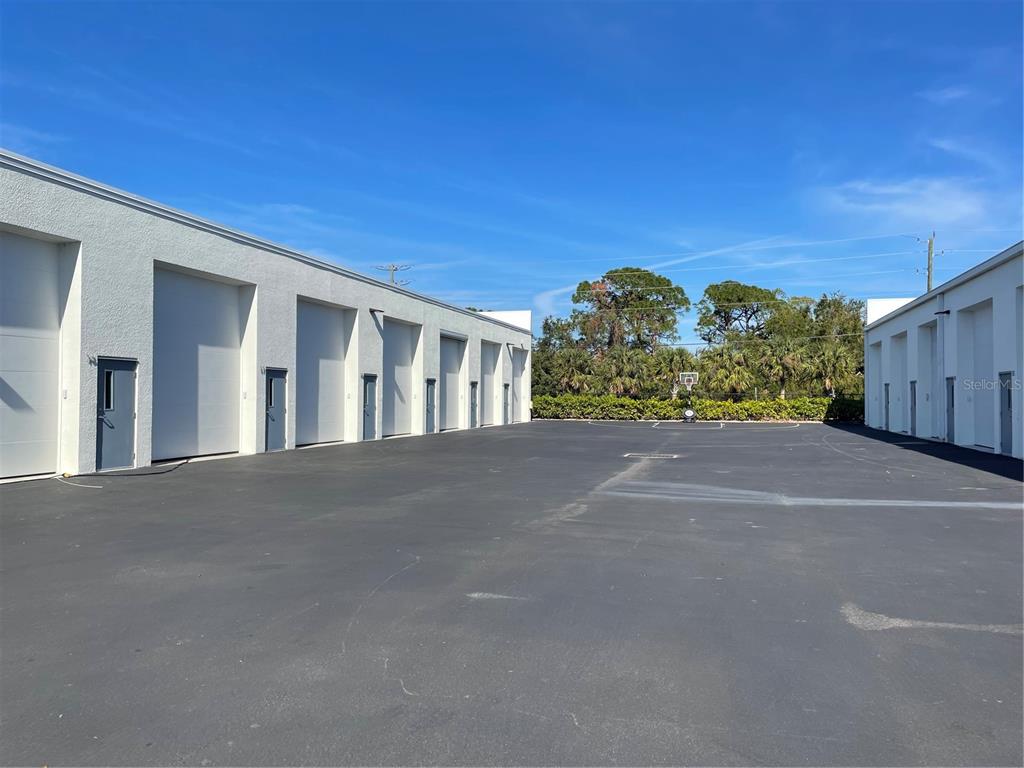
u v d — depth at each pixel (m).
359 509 10.56
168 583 6.40
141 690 4.16
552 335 67.19
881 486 13.69
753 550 8.00
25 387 13.69
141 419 15.70
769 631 5.28
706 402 47.97
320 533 8.72
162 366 17.28
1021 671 4.56
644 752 3.51
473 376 37.44
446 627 5.29
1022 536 8.91
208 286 18.81
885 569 7.17
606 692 4.19
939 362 26.00
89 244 14.37
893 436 30.44
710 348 54.34
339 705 3.99
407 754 3.47
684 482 14.18
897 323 32.41
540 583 6.52
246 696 4.09
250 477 14.49
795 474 15.73
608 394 51.94
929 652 4.88
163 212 16.39
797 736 3.69
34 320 13.85
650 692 4.20
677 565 7.26
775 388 50.59
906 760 3.46
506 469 16.50
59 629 5.18
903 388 33.41
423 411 30.98
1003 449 20.69
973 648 4.96
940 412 25.95
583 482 14.10
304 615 5.53
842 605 5.95
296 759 3.42
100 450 14.73
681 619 5.54
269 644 4.91
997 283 20.70
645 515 10.24
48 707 3.94
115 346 15.03
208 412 18.83
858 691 4.24
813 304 71.50
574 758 3.45
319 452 20.86
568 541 8.37
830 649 4.92
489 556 7.55
